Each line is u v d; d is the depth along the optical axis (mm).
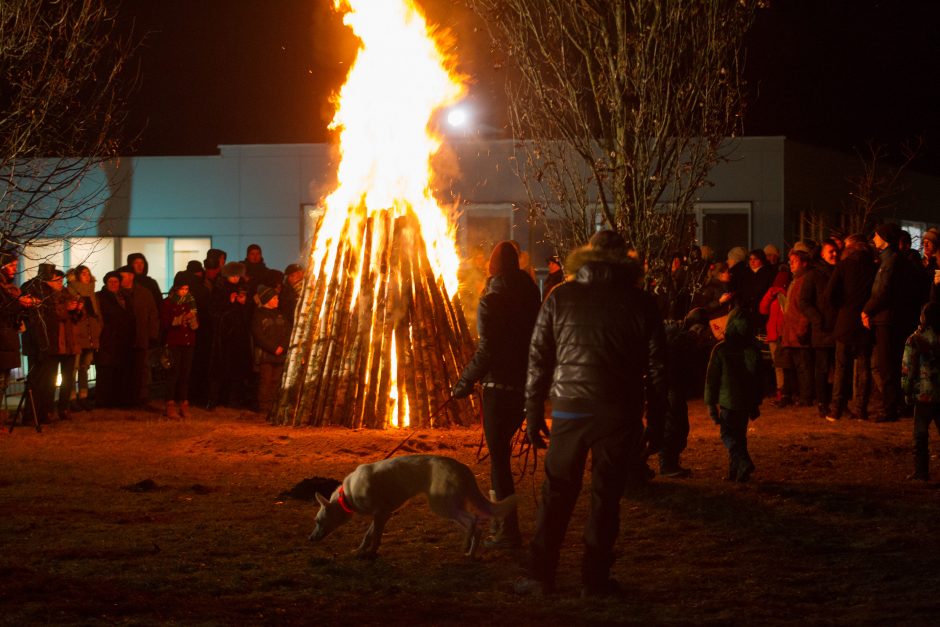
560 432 6867
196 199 26625
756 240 25781
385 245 15484
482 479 11195
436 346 15227
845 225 28625
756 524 9117
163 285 26734
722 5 12562
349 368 15102
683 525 9125
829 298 15688
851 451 12906
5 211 12289
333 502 8047
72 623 6180
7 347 15023
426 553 8062
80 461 12469
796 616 6547
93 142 13391
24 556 7801
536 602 6801
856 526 9062
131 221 26562
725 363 11031
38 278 15289
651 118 12289
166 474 11578
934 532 8836
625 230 12148
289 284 18281
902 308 15359
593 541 6824
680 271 12820
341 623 6336
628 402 6797
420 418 14891
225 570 7488
